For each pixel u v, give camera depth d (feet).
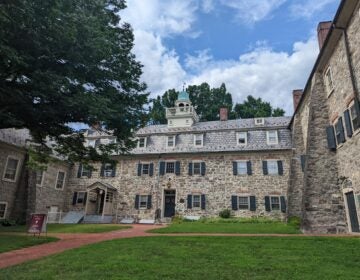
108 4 51.19
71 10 37.47
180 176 83.61
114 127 48.34
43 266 21.49
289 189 66.28
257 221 68.54
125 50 49.62
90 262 22.44
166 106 150.41
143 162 88.17
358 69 38.96
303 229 44.86
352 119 41.55
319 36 57.77
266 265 21.08
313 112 51.52
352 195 41.98
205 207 78.89
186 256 24.45
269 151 79.30
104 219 81.82
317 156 48.57
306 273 18.83
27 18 32.48
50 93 37.50
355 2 38.75
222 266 20.93
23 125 43.73
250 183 78.18
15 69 36.70
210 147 84.33
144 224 74.74
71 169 93.35
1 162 70.23
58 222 81.92
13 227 62.13
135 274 18.76
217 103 148.05
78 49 39.14
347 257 23.48
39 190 79.66
